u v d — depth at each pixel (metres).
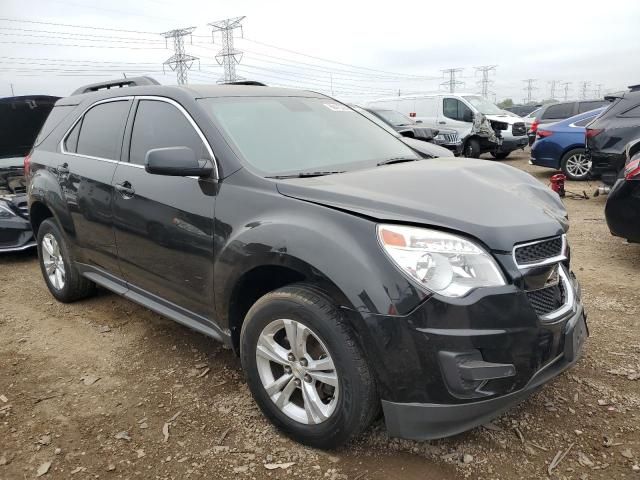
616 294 4.50
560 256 2.60
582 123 11.02
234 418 2.95
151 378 3.43
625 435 2.67
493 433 2.74
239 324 3.01
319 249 2.40
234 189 2.87
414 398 2.27
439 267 2.25
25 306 4.84
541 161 11.58
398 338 2.23
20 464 2.64
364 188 2.64
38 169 4.68
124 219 3.57
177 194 3.14
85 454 2.70
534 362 2.35
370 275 2.27
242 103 3.44
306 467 2.54
